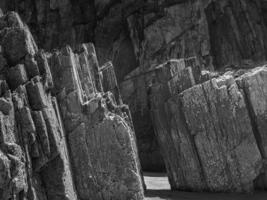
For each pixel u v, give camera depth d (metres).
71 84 25.45
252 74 30.67
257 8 56.50
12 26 24.05
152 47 54.25
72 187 23.80
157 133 32.41
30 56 23.12
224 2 55.69
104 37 57.75
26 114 20.72
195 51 53.53
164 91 32.12
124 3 57.09
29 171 20.45
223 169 29.41
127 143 24.77
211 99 30.03
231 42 54.56
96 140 24.88
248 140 29.41
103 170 24.64
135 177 24.53
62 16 57.56
